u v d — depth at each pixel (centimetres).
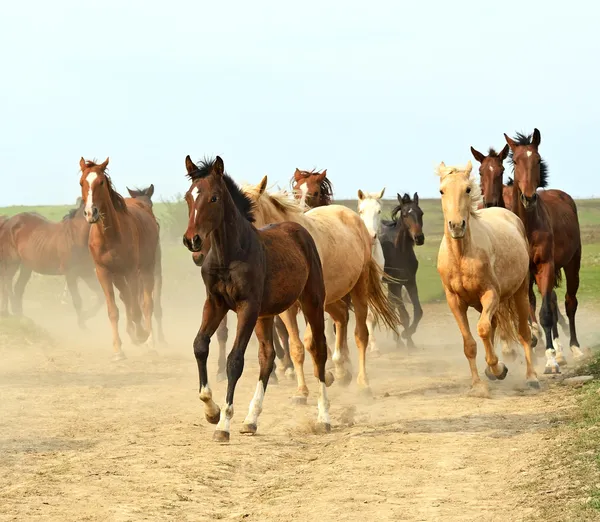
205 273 1116
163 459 1025
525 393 1490
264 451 1084
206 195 1073
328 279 1493
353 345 2431
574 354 1889
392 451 1065
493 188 1798
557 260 1866
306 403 1443
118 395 1548
